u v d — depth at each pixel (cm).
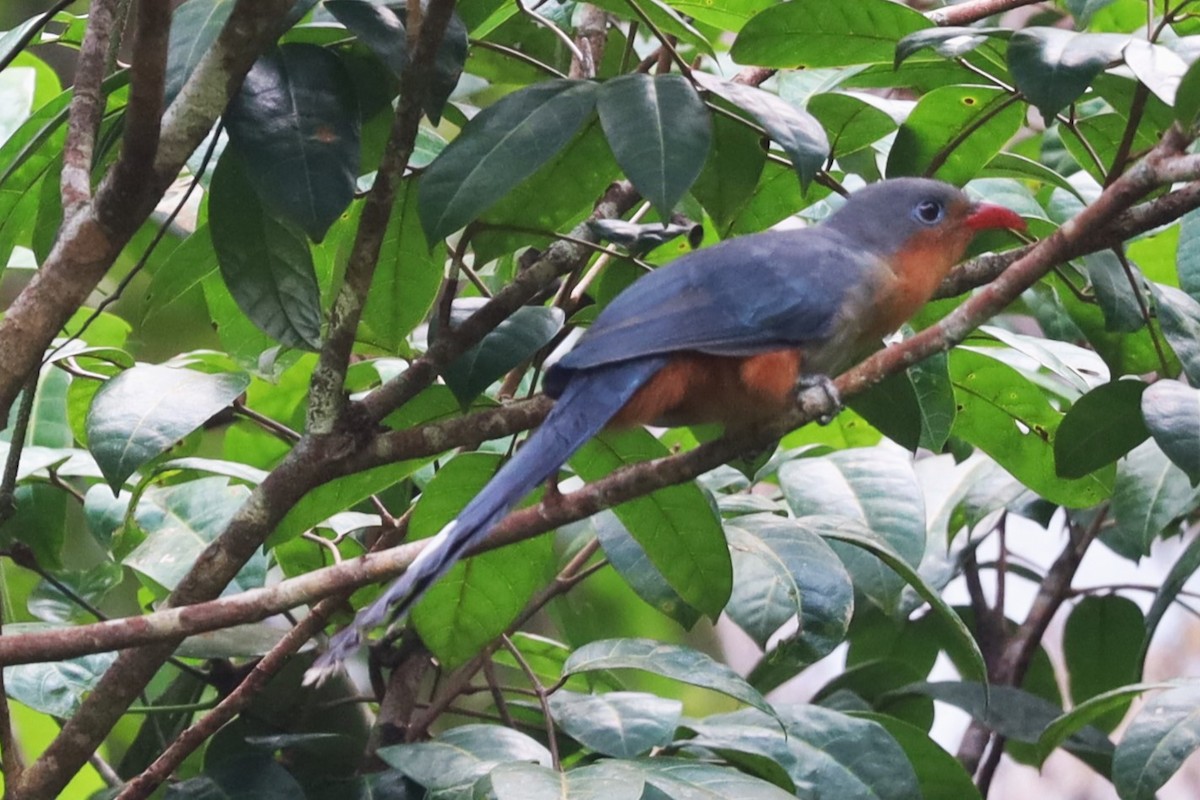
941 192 797
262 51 602
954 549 952
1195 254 790
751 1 783
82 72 630
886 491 818
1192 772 1440
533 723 925
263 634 732
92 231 582
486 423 650
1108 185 690
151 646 577
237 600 564
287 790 688
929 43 666
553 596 855
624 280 787
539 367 806
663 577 734
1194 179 552
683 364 690
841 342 748
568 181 691
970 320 605
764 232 798
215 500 814
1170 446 645
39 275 593
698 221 836
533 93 612
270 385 916
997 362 823
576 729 679
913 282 795
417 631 748
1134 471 822
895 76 814
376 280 726
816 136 614
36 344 595
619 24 1056
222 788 687
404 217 702
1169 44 712
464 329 663
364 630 519
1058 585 962
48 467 783
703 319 691
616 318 682
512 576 734
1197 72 560
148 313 751
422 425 666
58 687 712
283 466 627
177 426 615
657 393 682
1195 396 660
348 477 700
